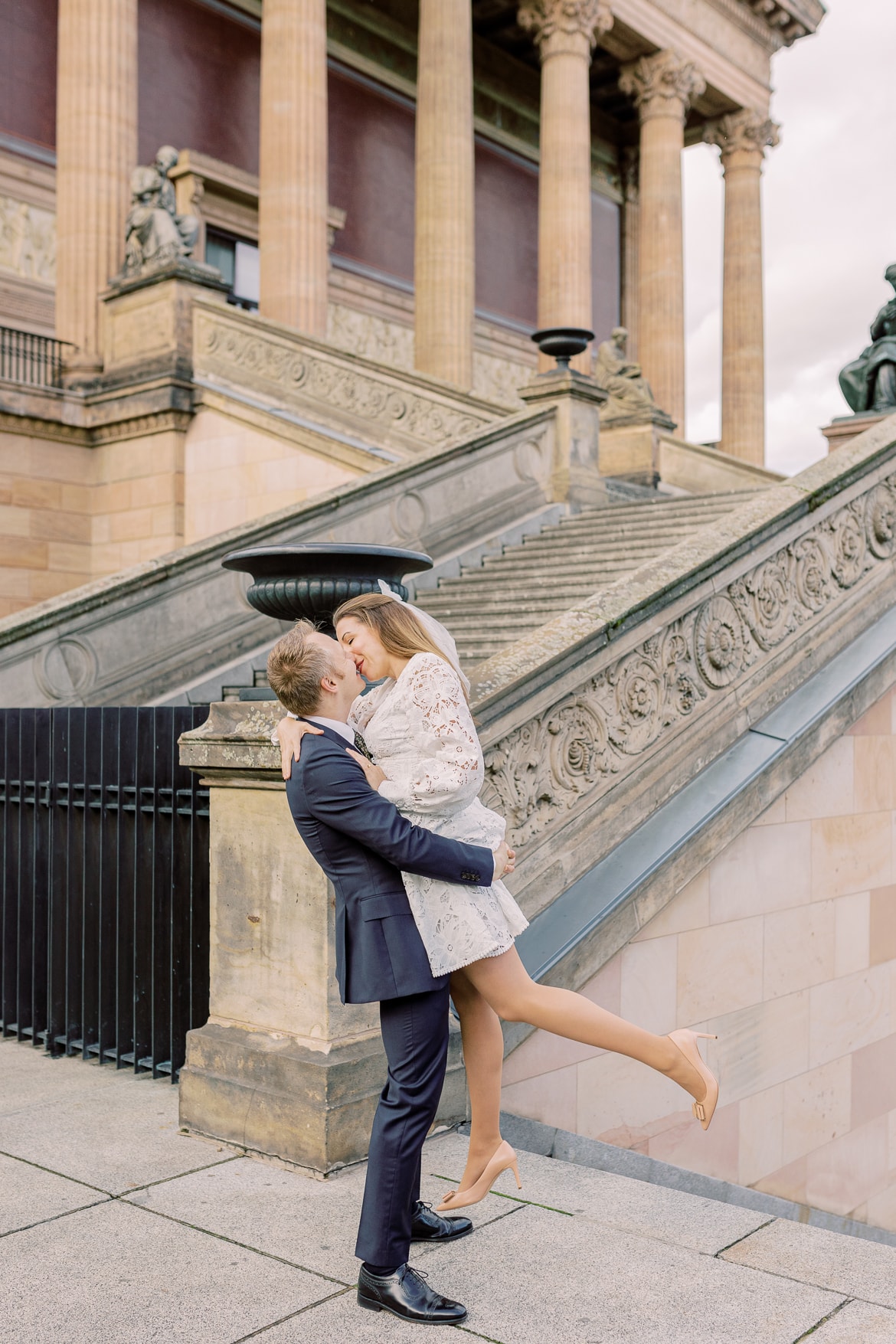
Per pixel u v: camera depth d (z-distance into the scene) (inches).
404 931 113.2
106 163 727.7
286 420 586.2
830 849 262.8
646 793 220.5
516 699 190.5
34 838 225.9
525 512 498.6
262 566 222.5
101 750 212.1
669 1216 138.8
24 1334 108.7
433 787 111.4
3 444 654.5
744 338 1320.1
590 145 1397.6
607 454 777.6
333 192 1090.7
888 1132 283.6
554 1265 124.7
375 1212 112.9
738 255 1333.7
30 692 345.1
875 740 279.6
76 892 219.1
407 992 111.7
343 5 1101.7
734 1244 130.9
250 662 402.6
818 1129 259.3
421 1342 107.5
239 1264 123.3
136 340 676.1
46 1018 224.4
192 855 193.9
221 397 618.8
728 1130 231.1
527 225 1323.8
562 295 1070.4
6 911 233.6
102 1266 122.6
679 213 1219.9
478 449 473.4
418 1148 114.1
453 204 973.8
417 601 432.1
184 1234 130.6
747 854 236.7
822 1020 259.4
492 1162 122.3
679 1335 109.4
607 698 214.1
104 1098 183.9
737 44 1309.1
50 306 868.0
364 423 586.9
